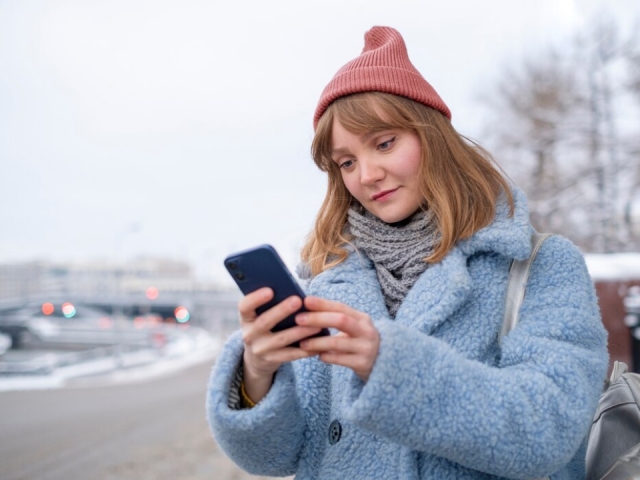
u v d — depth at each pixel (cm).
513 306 110
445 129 120
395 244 118
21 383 1414
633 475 106
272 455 112
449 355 92
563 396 93
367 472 105
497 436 89
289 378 103
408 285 115
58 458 611
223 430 104
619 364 135
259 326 89
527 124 1430
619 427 121
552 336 102
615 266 425
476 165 121
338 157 120
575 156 1356
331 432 112
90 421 823
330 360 89
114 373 1678
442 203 112
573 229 1272
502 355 104
